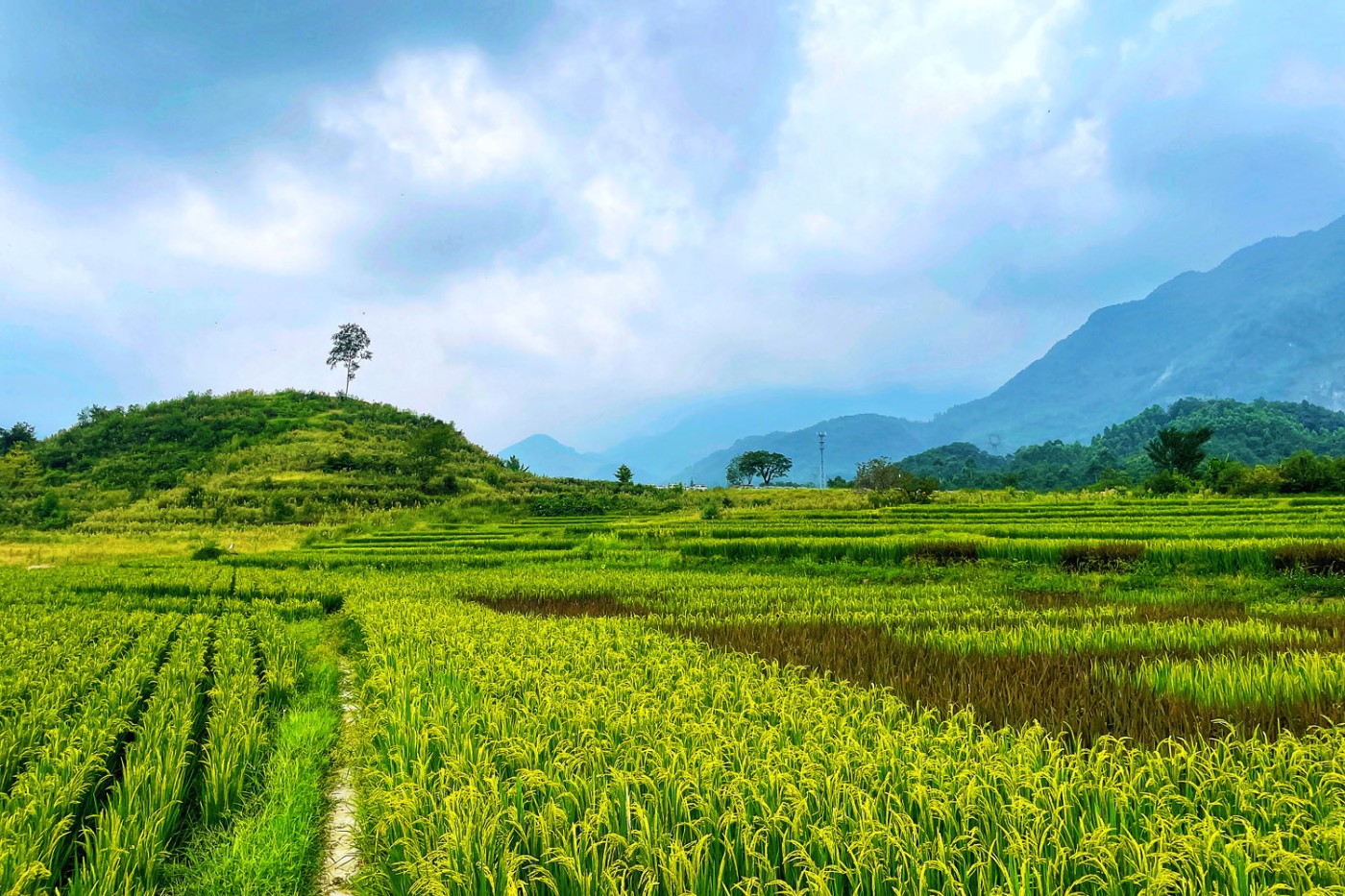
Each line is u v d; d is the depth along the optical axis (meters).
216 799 7.43
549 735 7.47
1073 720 7.98
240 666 12.78
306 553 40.56
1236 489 56.34
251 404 121.12
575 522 62.06
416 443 92.31
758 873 5.13
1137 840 5.15
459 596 23.25
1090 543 25.33
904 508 51.06
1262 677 9.27
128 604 24.06
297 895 6.21
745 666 10.63
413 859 5.62
